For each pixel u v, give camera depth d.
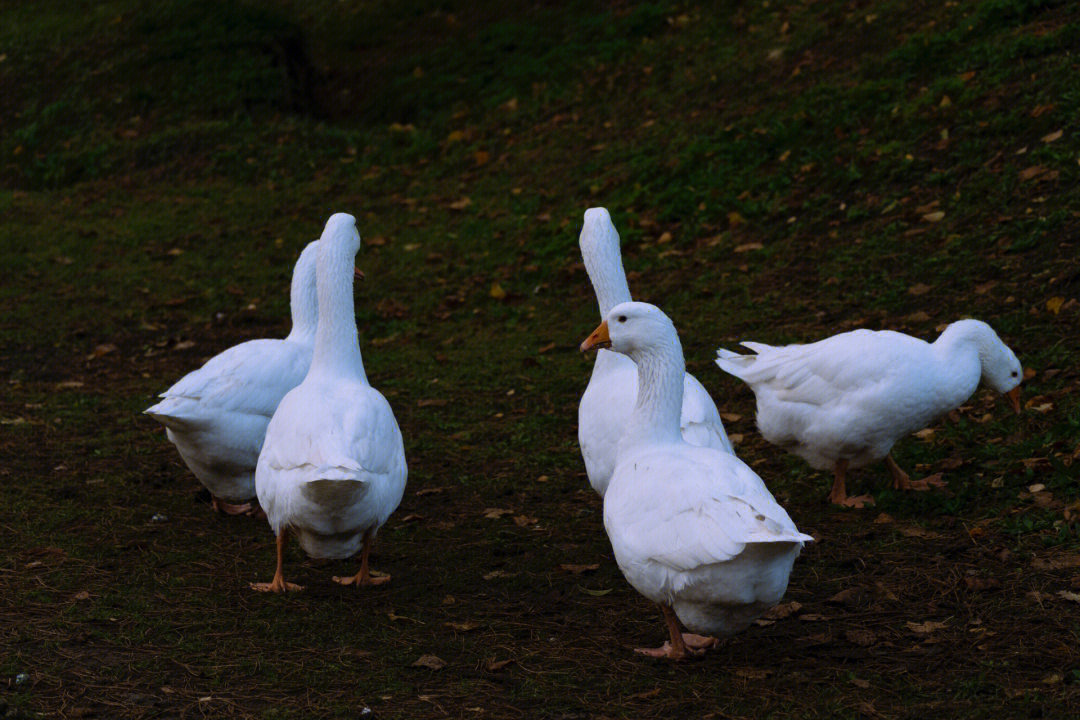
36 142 20.52
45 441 9.80
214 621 6.17
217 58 22.28
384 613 6.38
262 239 16.78
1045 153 12.62
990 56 15.06
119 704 5.10
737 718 5.00
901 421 7.69
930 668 5.39
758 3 20.38
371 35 24.34
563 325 12.80
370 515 6.35
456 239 15.91
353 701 5.21
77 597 6.39
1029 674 5.24
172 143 20.11
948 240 12.05
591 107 19.19
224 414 7.70
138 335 13.51
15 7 25.38
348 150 19.98
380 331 13.36
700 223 14.48
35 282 15.23
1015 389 8.06
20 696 5.11
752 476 5.50
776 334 11.26
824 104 15.95
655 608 6.45
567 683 5.43
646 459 5.76
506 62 22.09
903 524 7.35
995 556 6.63
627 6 22.73
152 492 8.66
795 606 6.22
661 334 5.92
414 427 10.27
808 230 13.51
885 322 10.84
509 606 6.51
